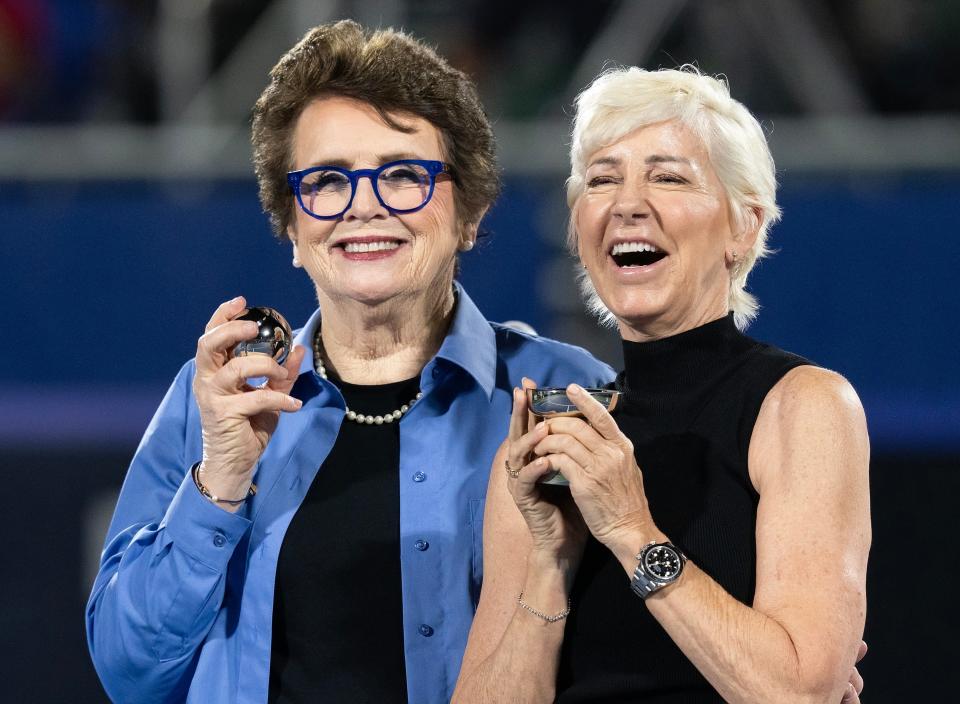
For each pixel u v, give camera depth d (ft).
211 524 20.48
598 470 17.13
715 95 19.27
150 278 44.06
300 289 43.39
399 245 21.42
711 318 19.16
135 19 55.11
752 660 16.19
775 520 17.10
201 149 46.83
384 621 21.12
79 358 44.19
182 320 43.86
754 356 18.79
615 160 19.12
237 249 43.73
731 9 50.98
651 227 18.76
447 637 21.04
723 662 16.34
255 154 22.45
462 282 43.45
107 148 46.42
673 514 18.12
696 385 18.93
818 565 16.67
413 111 21.40
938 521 41.75
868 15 54.80
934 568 41.60
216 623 21.66
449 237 21.97
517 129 46.16
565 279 42.93
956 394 42.52
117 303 44.11
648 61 50.31
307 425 22.07
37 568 44.04
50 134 46.83
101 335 44.14
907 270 43.11
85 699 43.91
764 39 50.90
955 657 41.09
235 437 19.92
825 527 16.84
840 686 16.46
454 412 22.22
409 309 22.09
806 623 16.35
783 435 17.61
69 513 43.98
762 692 16.16
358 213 21.01
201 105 50.44
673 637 16.81
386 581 21.21
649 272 18.92
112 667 21.53
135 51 54.65
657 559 16.90
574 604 18.75
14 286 44.50
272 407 19.69
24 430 44.04
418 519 21.33
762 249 19.90
